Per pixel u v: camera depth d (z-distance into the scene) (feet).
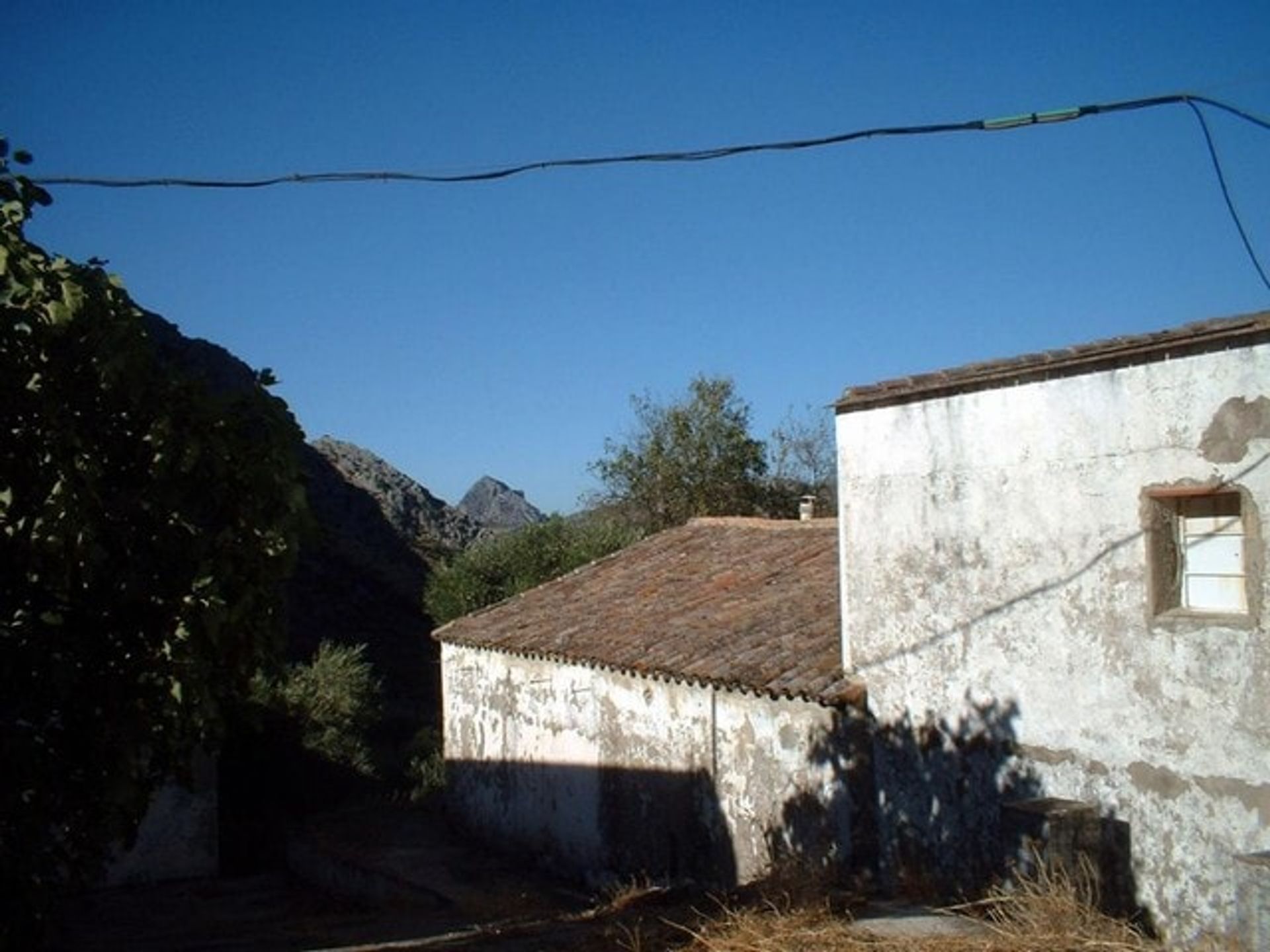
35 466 19.27
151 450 20.31
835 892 35.50
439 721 94.12
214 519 20.59
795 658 43.16
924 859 36.65
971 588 35.53
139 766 20.17
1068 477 32.73
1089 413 32.19
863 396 38.99
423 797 74.69
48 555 18.86
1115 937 26.18
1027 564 33.86
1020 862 30.81
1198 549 30.40
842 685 39.55
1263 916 23.97
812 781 41.27
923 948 25.68
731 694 45.50
